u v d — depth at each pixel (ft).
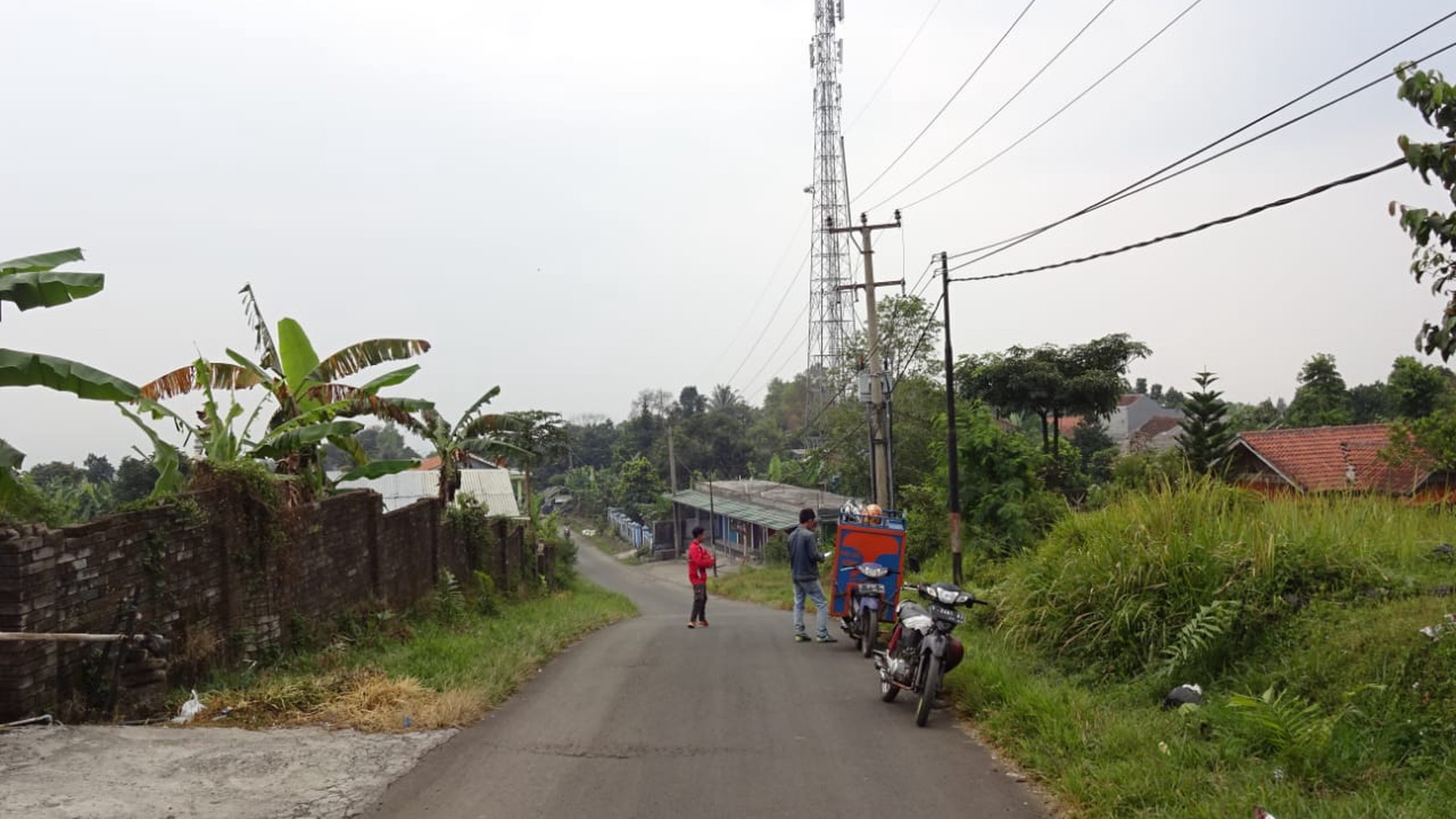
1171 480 34.91
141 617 24.71
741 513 154.51
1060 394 104.88
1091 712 22.03
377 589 41.37
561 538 137.18
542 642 38.22
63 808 15.89
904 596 46.91
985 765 20.04
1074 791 17.26
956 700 25.77
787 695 27.73
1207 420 83.25
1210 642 23.79
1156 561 27.20
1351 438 78.59
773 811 17.04
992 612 36.45
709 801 17.61
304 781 18.29
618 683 29.91
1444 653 18.88
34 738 19.60
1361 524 31.53
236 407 33.83
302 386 43.09
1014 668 27.50
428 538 50.34
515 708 25.96
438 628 43.14
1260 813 14.56
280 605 31.96
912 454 109.60
